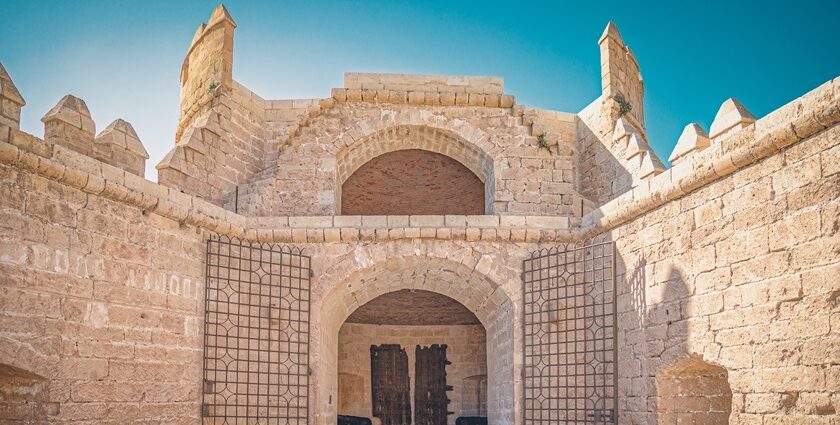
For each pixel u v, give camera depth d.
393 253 17.97
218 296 16.23
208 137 18.86
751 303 12.20
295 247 17.73
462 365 26.20
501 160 20.27
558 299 17.22
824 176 11.02
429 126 20.53
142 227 14.73
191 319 15.60
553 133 21.17
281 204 19.48
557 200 20.06
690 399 14.48
